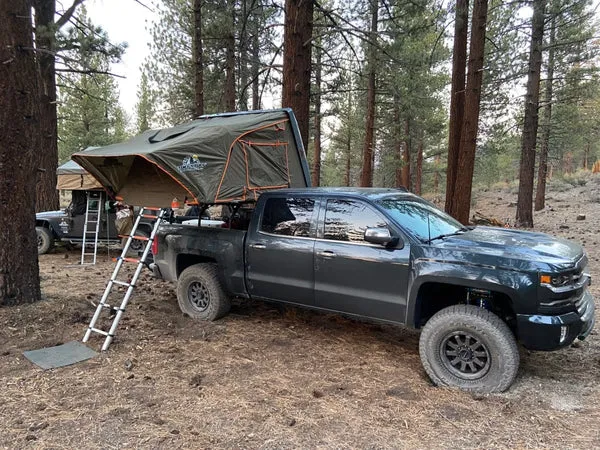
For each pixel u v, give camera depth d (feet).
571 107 64.23
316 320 18.24
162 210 16.46
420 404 11.37
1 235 16.71
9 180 16.56
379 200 14.62
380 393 11.99
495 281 11.74
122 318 17.71
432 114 74.54
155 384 12.27
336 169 132.67
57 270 28.09
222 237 17.51
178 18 54.13
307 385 12.42
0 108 15.97
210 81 51.47
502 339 11.76
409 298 13.14
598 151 157.79
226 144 16.44
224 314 18.21
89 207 31.76
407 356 14.70
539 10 45.16
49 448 9.18
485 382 11.99
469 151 32.83
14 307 16.84
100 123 86.74
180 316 18.54
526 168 52.85
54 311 17.13
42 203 38.04
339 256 14.38
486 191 113.19
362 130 77.15
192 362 13.87
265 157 18.17
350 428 10.18
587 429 10.10
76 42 19.12
